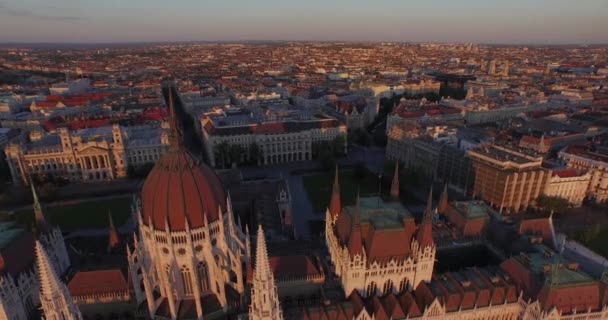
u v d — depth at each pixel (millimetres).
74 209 199250
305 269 115938
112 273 112875
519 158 196750
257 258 72625
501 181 187625
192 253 97500
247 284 111500
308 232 174500
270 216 171250
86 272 112750
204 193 97250
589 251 156125
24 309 108188
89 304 109875
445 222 144500
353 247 103250
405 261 106688
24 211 196500
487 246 132625
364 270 104625
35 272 113875
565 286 100188
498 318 108438
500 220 144500
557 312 97938
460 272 115812
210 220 98750
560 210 189375
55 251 123625
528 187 191625
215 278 104188
